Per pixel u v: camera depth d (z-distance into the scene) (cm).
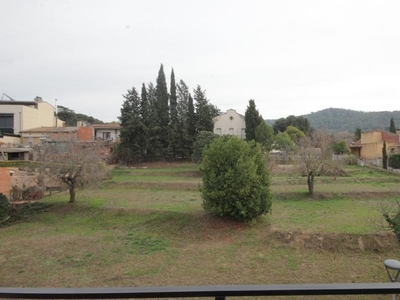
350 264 999
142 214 1573
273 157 2992
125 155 3506
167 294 142
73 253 1129
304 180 2408
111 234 1350
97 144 2286
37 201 1881
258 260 1041
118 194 2127
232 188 1312
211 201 1367
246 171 1316
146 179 2642
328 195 1955
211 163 1391
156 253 1120
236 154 1360
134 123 3503
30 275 952
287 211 1599
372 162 3347
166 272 955
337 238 1151
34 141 3572
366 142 4019
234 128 4181
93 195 2095
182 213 1500
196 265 1007
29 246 1215
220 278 909
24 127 3803
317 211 1592
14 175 1995
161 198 1950
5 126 3784
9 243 1266
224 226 1332
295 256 1072
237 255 1086
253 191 1324
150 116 3684
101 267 1003
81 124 4484
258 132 3547
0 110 3759
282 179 2473
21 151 3012
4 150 2936
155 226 1431
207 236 1278
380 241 1123
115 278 917
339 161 2139
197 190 2233
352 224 1296
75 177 1814
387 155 3056
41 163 1770
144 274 943
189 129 3841
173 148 3722
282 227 1274
